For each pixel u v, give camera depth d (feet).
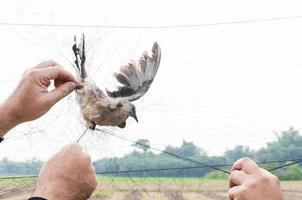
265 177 3.21
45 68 3.65
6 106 3.57
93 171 3.18
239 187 3.20
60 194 3.04
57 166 3.11
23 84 3.60
